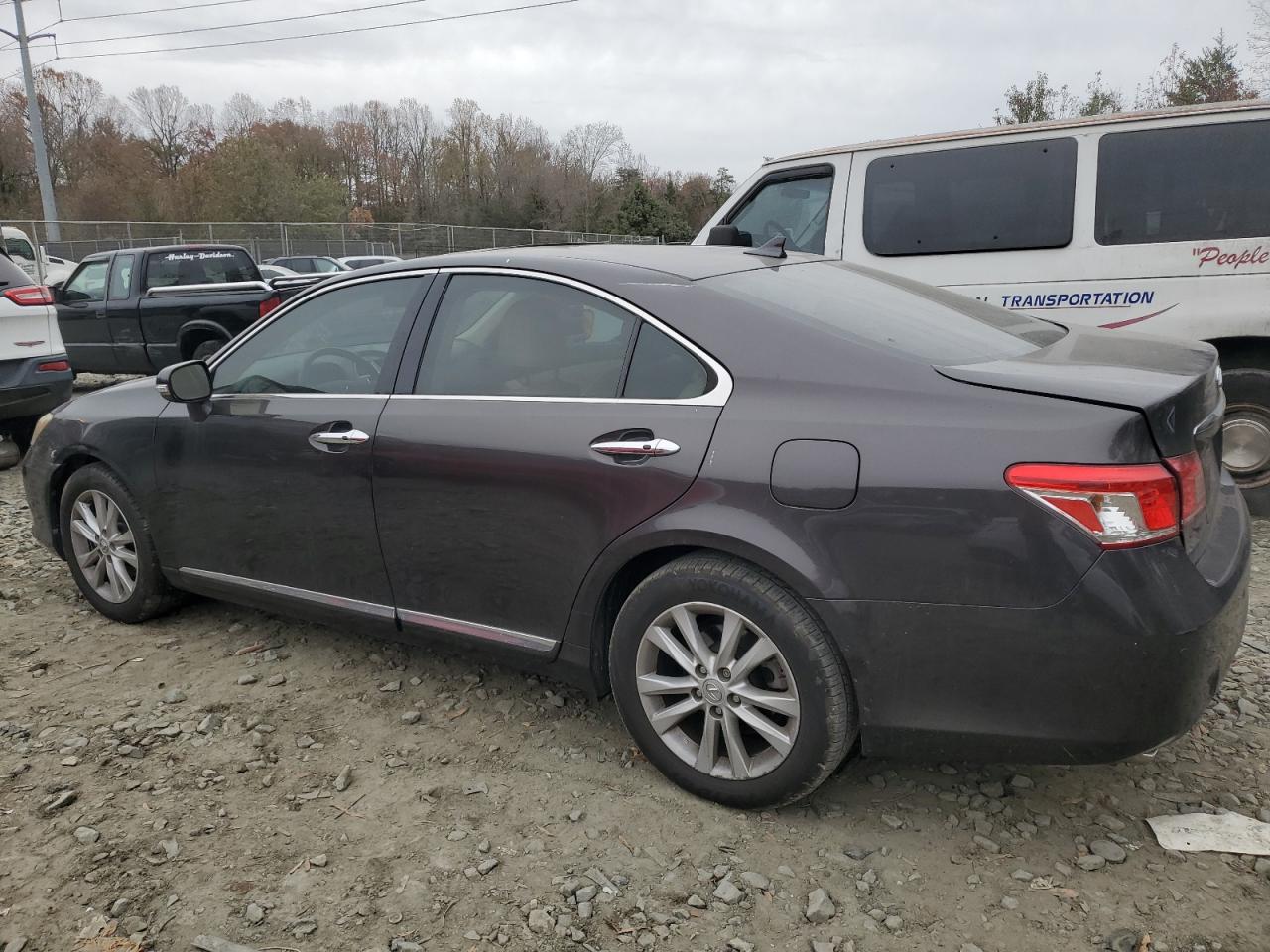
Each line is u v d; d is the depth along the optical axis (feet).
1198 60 88.17
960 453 7.48
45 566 16.25
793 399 8.24
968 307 10.53
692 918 7.59
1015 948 7.20
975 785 9.33
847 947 7.25
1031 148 16.85
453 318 10.46
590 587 9.22
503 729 10.55
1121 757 7.43
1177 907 7.57
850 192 18.26
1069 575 7.14
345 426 10.68
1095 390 7.38
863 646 7.87
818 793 9.24
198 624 13.58
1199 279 15.94
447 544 10.07
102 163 207.72
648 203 187.62
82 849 8.50
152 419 12.53
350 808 9.10
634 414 8.92
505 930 7.49
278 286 36.17
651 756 9.27
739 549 8.21
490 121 243.60
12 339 23.21
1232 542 8.27
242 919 7.63
